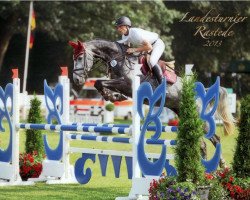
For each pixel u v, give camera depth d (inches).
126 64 559.2
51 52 2006.6
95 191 513.7
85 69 568.4
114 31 1784.0
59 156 574.6
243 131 401.4
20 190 516.1
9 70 2038.6
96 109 1425.9
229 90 1419.8
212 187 386.0
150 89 429.1
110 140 510.6
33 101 599.8
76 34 1827.0
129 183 572.4
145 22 1750.7
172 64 580.4
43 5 1743.4
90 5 1760.6
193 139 375.6
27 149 600.7
